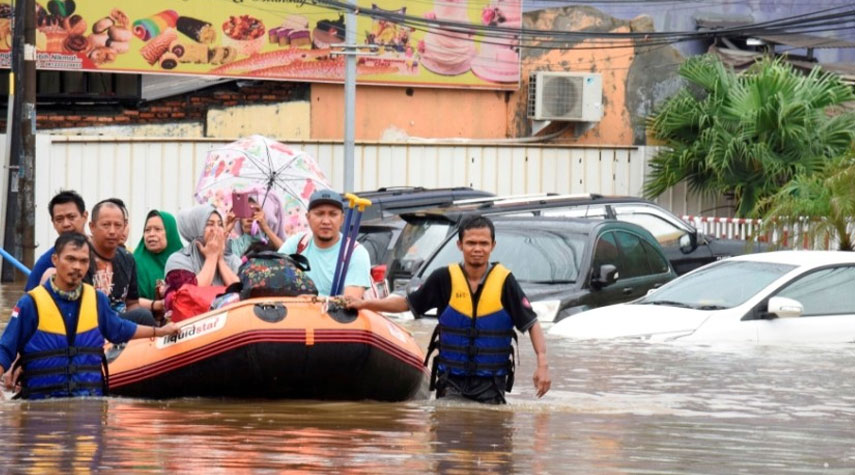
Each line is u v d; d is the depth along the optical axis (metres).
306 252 16.42
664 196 57.44
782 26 59.69
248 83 53.31
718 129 54.78
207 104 52.78
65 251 14.69
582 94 58.44
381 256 29.80
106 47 49.53
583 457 11.48
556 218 28.42
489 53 57.31
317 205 16.27
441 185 52.38
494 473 10.54
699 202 58.06
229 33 51.69
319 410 14.46
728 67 59.00
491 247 15.09
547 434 12.86
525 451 11.73
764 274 22.97
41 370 14.74
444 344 15.19
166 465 10.59
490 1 57.09
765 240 37.22
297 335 14.88
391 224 30.44
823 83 54.94
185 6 50.84
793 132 53.56
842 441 12.90
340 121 55.03
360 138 55.56
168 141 46.94
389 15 54.88
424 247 29.30
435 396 16.17
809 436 13.20
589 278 26.08
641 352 20.62
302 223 30.72
